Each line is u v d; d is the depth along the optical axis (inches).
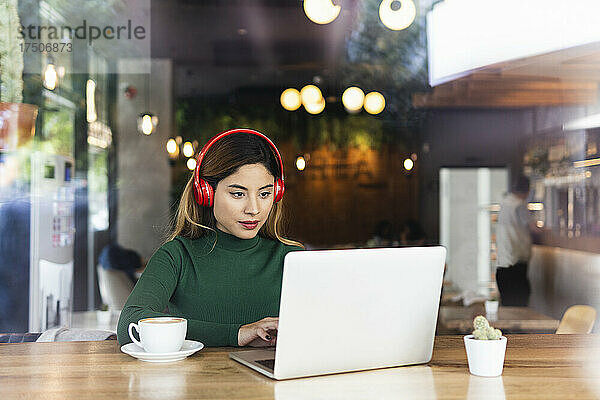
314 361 52.9
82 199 257.4
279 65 292.4
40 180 207.5
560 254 270.8
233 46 287.1
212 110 290.0
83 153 256.1
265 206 73.2
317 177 302.8
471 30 247.3
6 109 205.6
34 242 205.0
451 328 203.0
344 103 290.8
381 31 285.6
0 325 201.3
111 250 260.8
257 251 77.8
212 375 53.1
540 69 262.1
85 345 65.4
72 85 249.3
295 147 302.4
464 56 256.5
